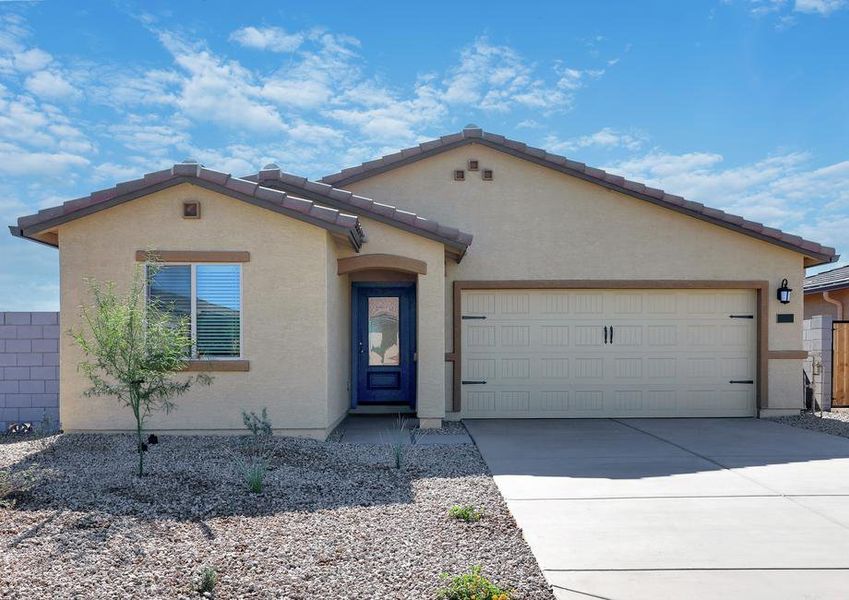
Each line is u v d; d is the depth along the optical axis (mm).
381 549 5793
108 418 10781
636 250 14336
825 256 14242
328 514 6742
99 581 4992
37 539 5773
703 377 14398
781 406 14352
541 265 14273
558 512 6992
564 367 14258
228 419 10789
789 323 14406
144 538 5871
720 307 14492
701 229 14398
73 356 10766
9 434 12797
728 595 4938
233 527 6246
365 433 11984
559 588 5051
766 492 7824
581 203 14344
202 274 10922
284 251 10891
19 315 13117
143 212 10883
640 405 14297
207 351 10883
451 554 5715
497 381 14203
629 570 5410
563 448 10625
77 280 10828
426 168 14367
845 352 15688
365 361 14664
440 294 12469
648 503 7352
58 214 10680
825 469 9078
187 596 4785
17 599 4660
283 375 10852
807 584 5137
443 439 11445
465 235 12359
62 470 8094
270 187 12328
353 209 12289
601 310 14336
